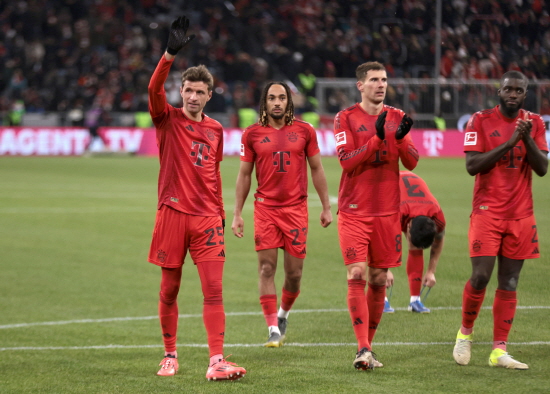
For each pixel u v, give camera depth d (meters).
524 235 11.93
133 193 40.84
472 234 12.09
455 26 73.12
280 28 83.19
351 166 12.02
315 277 20.11
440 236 15.96
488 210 11.96
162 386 10.91
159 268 21.73
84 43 80.69
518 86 11.83
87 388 10.90
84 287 19.22
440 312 16.02
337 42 80.69
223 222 12.22
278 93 14.13
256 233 14.36
